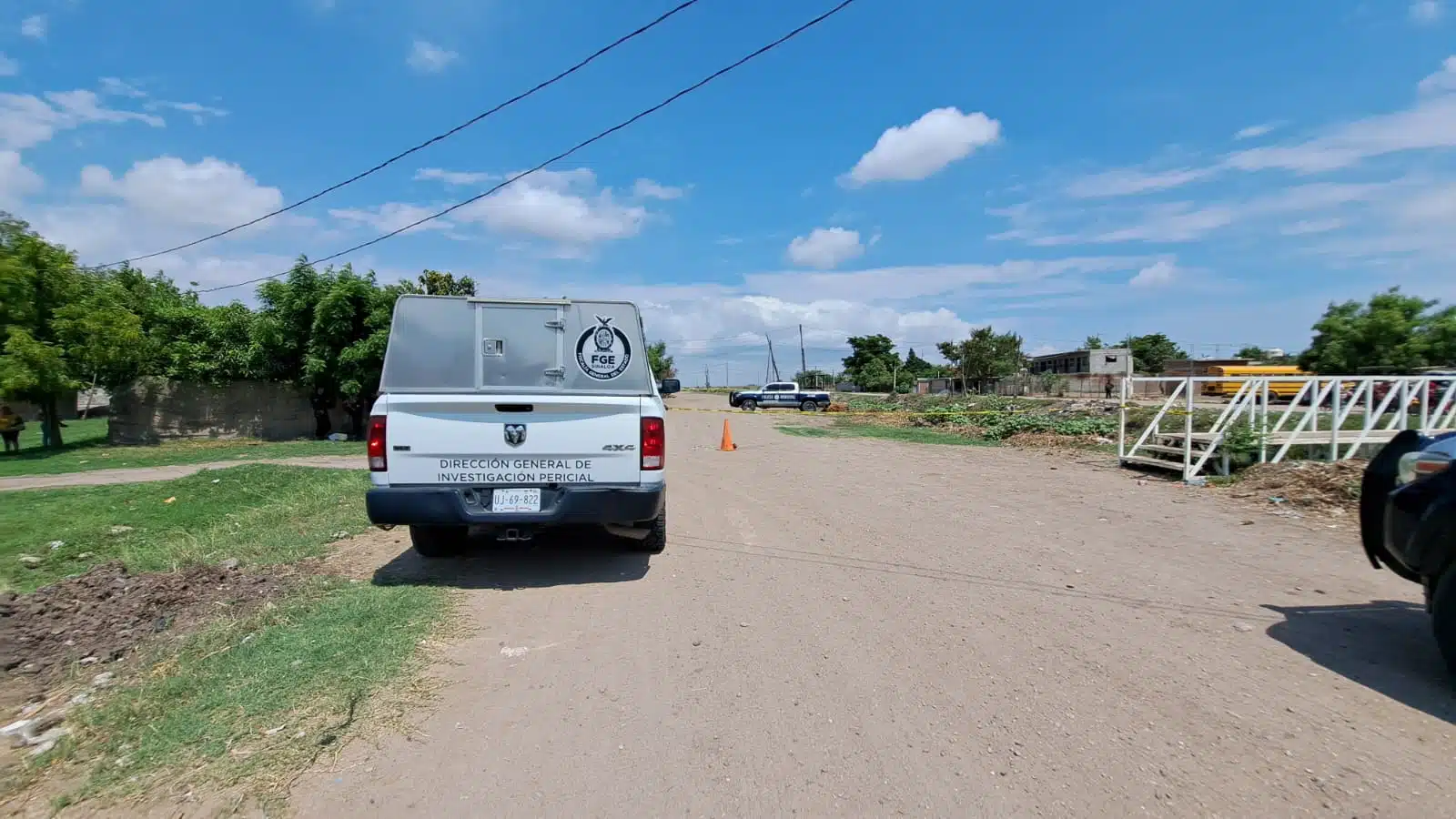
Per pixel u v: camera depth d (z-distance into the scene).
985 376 59.91
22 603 5.27
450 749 3.21
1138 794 2.85
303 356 22.89
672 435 22.86
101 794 2.86
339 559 6.54
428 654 4.25
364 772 3.02
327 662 4.04
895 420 31.23
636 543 6.75
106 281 22.83
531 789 2.91
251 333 22.64
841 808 2.78
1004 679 3.92
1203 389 41.12
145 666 4.14
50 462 16.11
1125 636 4.54
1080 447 16.06
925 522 8.02
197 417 23.14
